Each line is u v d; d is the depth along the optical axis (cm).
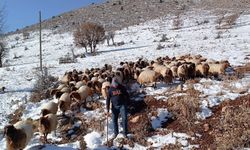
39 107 1551
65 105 1348
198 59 1919
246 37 3428
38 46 5612
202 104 1285
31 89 1994
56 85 1875
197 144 1099
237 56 2283
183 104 1253
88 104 1448
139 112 1305
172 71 1658
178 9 7412
